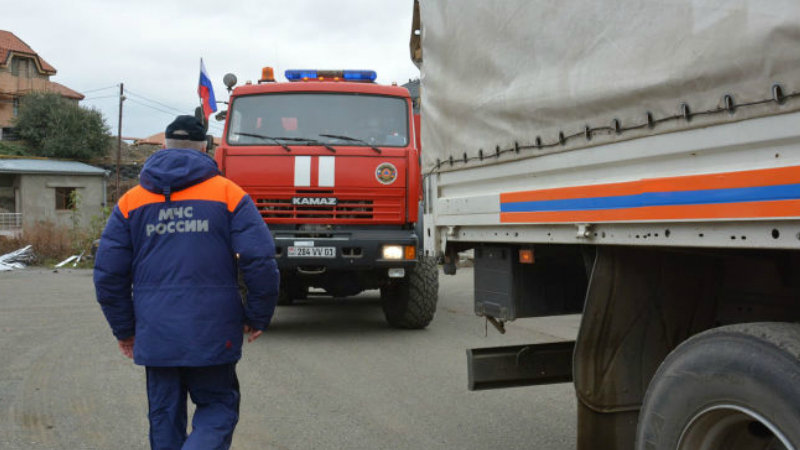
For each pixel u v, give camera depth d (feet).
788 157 6.27
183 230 9.57
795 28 6.04
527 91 10.24
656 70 7.72
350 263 24.04
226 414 9.77
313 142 24.82
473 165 12.01
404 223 25.03
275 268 9.86
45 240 69.92
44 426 14.49
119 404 16.20
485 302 12.62
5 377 18.83
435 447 13.32
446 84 12.98
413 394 17.22
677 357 7.40
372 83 26.86
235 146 24.71
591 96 8.80
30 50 181.57
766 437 6.95
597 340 9.71
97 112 155.33
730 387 6.64
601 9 8.66
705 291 9.86
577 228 9.41
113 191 142.10
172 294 9.43
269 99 25.45
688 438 7.22
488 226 11.84
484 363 12.30
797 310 8.66
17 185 116.06
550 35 9.71
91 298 37.37
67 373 19.35
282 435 14.06
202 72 39.50
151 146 178.50
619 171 8.57
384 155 24.67
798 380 6.02
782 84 6.22
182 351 9.28
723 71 6.82
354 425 14.70
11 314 31.24
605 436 9.86
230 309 9.68
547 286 12.01
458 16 12.48
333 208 24.53
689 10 7.27
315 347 23.53
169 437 9.55
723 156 7.01
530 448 13.25
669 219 7.64
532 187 10.46
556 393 17.33
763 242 6.57
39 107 150.10
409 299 26.27
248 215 9.80
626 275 9.47
